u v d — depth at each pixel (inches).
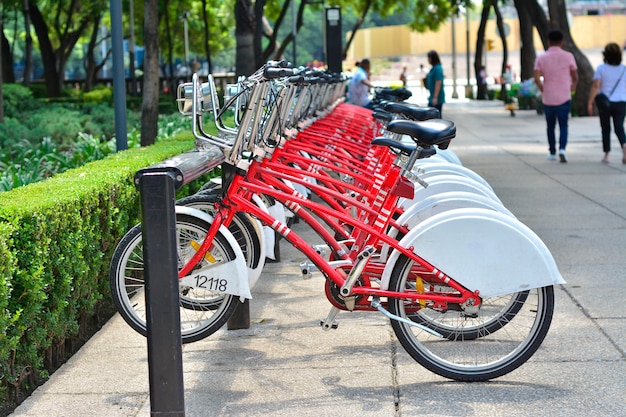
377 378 181.0
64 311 198.8
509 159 565.9
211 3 1915.6
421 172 214.8
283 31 3523.6
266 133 185.3
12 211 173.0
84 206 206.2
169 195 143.6
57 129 660.1
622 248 295.4
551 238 314.7
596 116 963.3
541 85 542.6
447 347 192.5
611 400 166.4
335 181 206.4
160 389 146.2
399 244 174.4
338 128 289.7
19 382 177.8
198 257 181.2
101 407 169.8
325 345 202.8
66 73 4074.8
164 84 1817.2
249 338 209.8
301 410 165.2
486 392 171.8
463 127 885.2
